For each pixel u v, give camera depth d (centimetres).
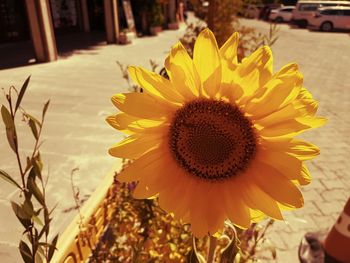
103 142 497
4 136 505
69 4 1998
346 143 668
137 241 257
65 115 620
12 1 1552
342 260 323
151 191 111
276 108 97
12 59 1222
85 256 276
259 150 107
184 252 234
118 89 830
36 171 116
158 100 106
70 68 1087
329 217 427
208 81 101
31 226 120
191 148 110
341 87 1096
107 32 1653
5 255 256
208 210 109
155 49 1524
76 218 285
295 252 361
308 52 1728
